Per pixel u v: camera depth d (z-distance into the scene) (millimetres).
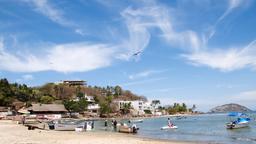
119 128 66625
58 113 163000
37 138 39625
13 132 51406
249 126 74750
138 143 35531
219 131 66875
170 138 48781
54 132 56562
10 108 157625
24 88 191875
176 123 123562
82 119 163500
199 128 80438
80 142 35594
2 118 122000
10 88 174000
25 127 69625
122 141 37375
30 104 165375
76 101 197375
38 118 132625
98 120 157875
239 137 50312
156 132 65938
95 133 59656
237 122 73812
